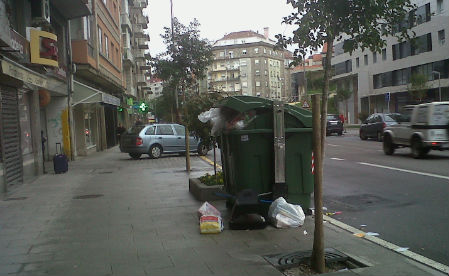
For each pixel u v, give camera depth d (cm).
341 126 3441
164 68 1980
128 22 4588
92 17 2430
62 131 2050
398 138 1642
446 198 845
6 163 1127
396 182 1055
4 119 1136
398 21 586
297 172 703
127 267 496
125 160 2038
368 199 882
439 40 4572
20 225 726
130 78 4684
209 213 682
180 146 2123
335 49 7138
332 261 497
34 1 1491
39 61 1360
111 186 1167
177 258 524
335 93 7294
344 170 1312
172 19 1989
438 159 1490
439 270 465
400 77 5331
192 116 1033
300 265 491
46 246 594
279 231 636
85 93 2158
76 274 479
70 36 2083
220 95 1049
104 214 798
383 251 536
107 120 3306
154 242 598
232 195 742
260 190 696
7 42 1016
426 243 575
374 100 5981
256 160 693
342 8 565
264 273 466
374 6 550
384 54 5625
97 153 2639
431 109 1466
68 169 1664
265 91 11975
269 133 690
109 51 3116
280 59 12756
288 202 702
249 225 657
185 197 950
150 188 1105
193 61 2012
